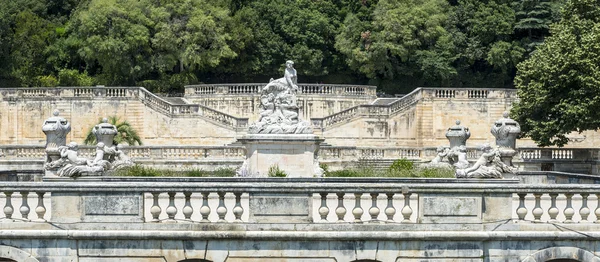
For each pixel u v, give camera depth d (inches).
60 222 954.1
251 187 947.3
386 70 4128.9
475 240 959.0
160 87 3897.6
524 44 4089.6
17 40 4040.4
